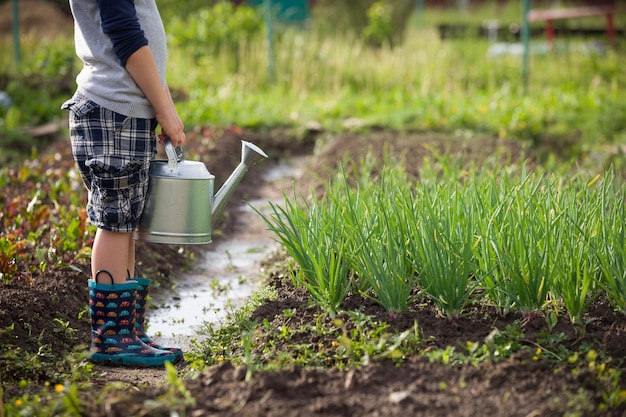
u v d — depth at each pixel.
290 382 2.84
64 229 4.24
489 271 3.28
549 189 3.60
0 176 5.18
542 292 3.23
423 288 3.34
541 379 2.84
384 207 3.54
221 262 4.61
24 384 2.94
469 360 2.95
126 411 2.75
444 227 3.40
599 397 2.78
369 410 2.74
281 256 4.31
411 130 7.57
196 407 2.76
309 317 3.35
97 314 3.30
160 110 3.18
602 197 3.47
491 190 3.70
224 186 3.37
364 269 3.39
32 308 3.53
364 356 2.96
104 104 3.15
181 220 3.27
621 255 3.26
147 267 4.23
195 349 3.53
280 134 7.66
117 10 3.07
